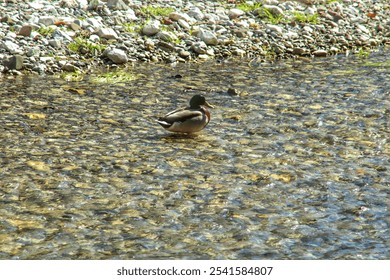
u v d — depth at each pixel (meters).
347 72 25.02
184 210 13.44
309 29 30.77
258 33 29.70
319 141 17.41
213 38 28.12
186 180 14.82
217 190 14.35
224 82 23.48
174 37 27.86
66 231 12.54
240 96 21.69
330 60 27.38
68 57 25.36
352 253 12.02
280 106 20.45
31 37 26.11
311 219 13.21
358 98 21.23
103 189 14.26
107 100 20.95
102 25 28.06
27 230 12.52
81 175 14.95
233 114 19.64
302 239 12.48
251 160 16.06
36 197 13.80
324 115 19.47
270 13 31.83
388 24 33.34
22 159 15.74
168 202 13.76
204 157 16.20
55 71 24.27
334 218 13.28
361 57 27.95
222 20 30.53
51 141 17.03
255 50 28.27
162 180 14.78
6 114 19.09
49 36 26.50
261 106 20.48
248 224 12.95
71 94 21.52
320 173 15.34
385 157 16.39
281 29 30.25
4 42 25.11
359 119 19.14
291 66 26.17
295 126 18.55
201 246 12.16
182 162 15.84
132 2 31.09
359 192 14.40
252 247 12.16
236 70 25.36
